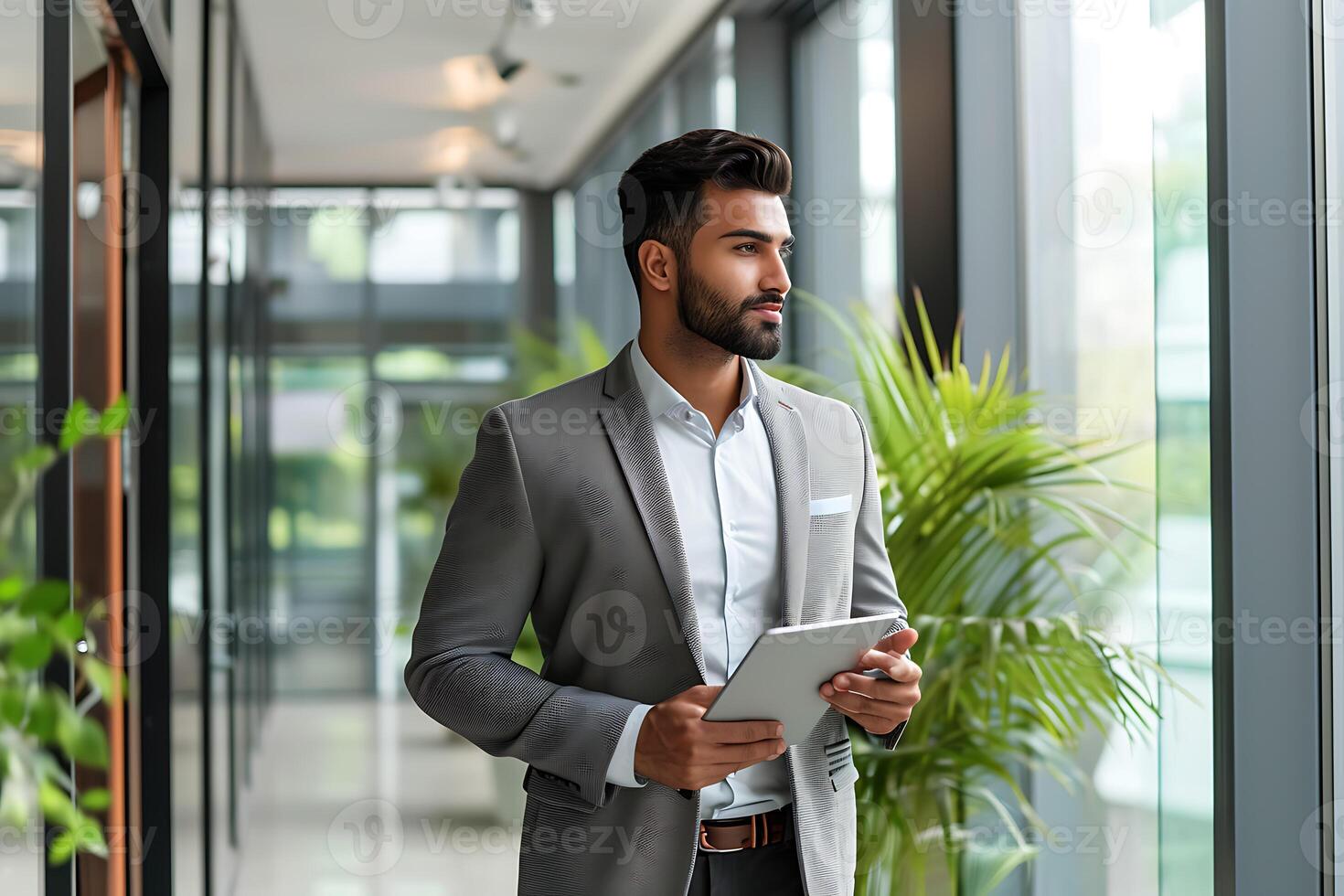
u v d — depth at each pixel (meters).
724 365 1.44
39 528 1.42
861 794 2.11
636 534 1.38
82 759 0.85
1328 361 2.03
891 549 2.16
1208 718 2.21
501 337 7.59
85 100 1.98
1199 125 2.21
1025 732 2.38
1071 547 2.67
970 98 3.22
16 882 1.38
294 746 5.93
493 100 6.10
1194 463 2.25
